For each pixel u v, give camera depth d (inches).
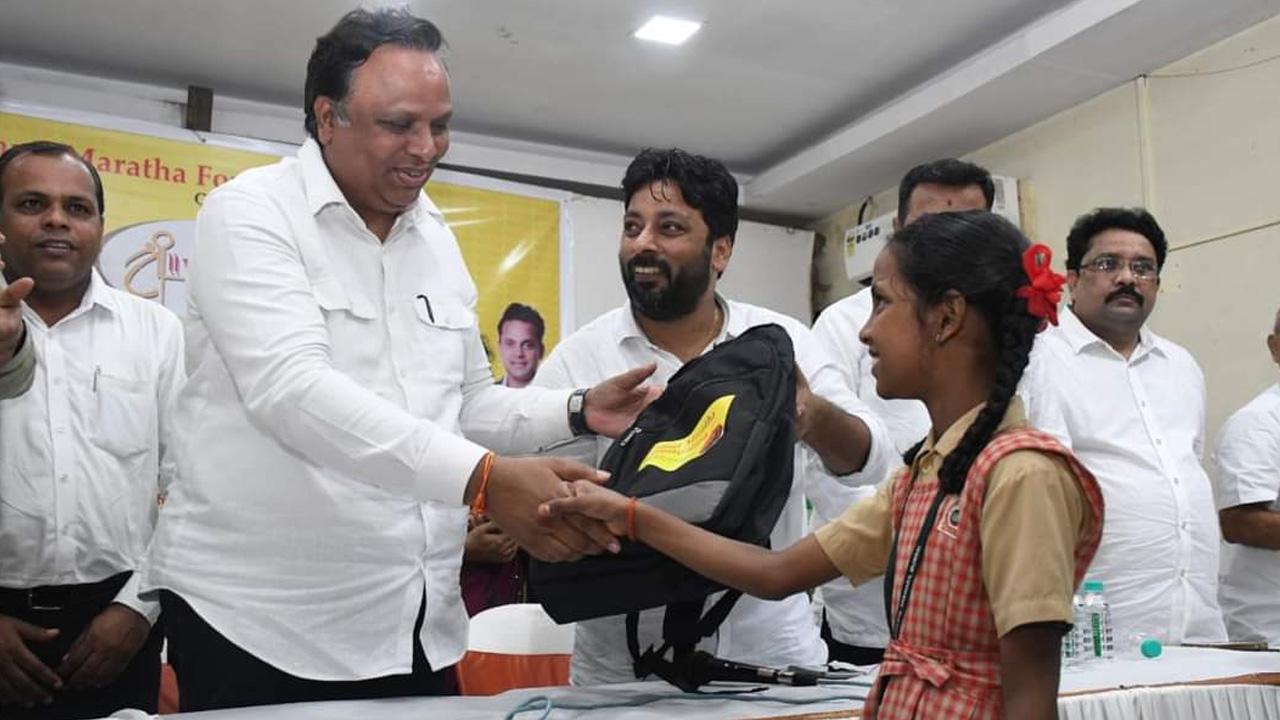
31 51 167.6
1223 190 155.6
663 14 160.6
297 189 62.3
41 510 82.9
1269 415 126.7
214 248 58.8
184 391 62.4
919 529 46.3
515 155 204.8
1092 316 115.6
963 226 47.3
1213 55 157.6
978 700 42.9
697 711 52.5
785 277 228.8
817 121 201.0
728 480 56.2
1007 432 44.6
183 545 59.3
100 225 89.1
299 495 58.9
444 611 63.6
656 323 75.1
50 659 79.8
